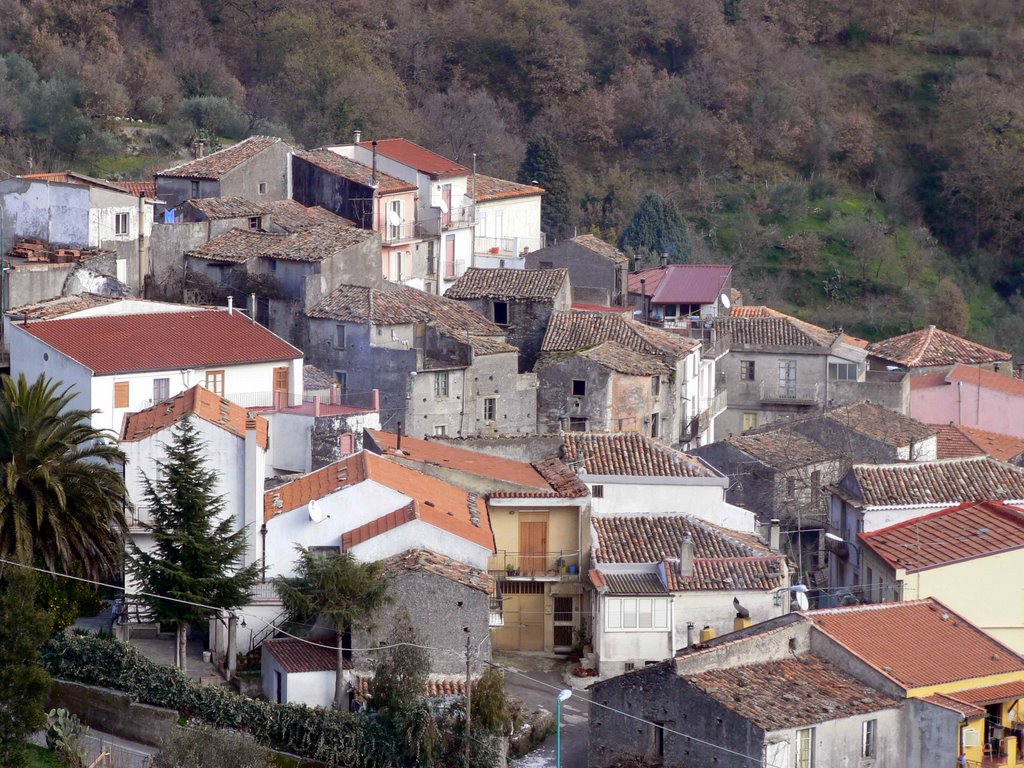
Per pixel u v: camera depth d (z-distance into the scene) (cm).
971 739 19138
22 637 19050
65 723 19588
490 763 19675
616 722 19975
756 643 19925
